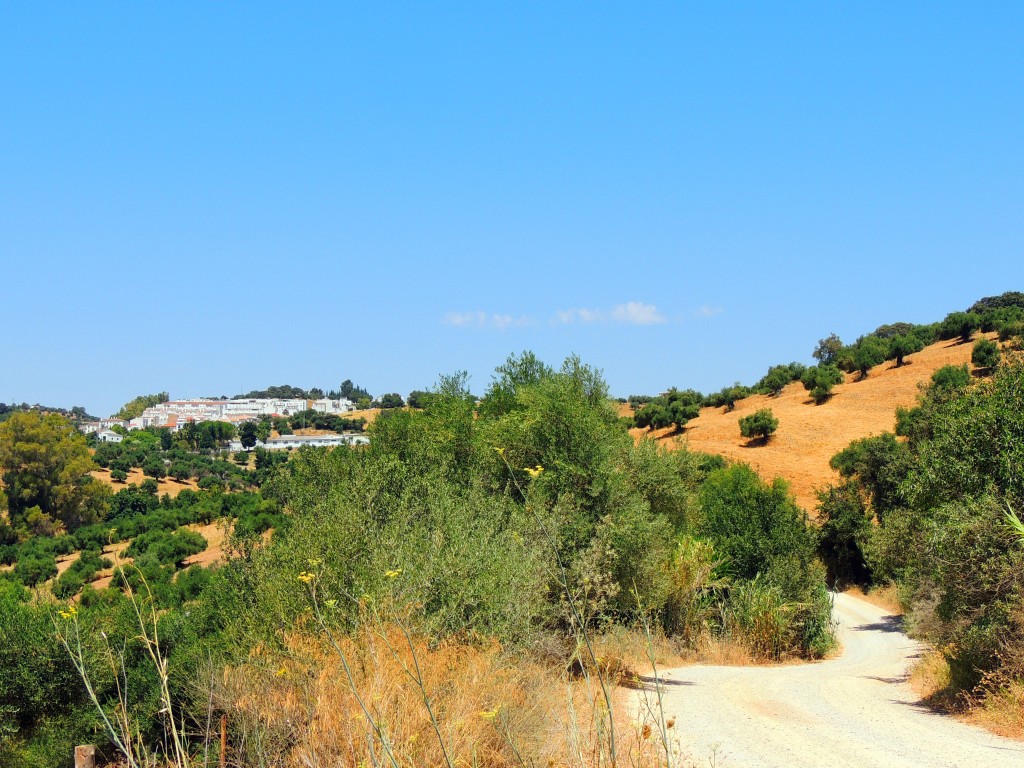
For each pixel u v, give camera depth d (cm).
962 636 1337
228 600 1198
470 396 2330
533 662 1008
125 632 1150
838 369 9962
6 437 8862
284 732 723
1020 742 1007
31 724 1139
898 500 4056
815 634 2611
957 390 1662
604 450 1853
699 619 2517
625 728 780
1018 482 1341
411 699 690
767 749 980
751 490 3291
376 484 1501
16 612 1202
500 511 1501
